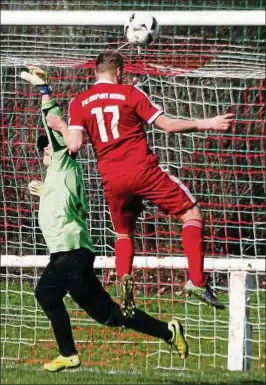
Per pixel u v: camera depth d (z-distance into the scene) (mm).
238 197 42531
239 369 37438
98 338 44312
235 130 45031
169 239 42406
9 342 41844
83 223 29203
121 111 26312
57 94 43031
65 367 29984
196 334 48000
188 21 34719
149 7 52031
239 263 37719
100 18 35531
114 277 46062
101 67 27094
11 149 43719
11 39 43031
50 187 29031
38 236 46344
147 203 41688
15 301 47656
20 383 29141
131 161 26266
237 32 45688
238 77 37906
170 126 25938
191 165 44344
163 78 45688
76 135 26703
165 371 35844
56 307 29594
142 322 29203
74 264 28734
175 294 51625
